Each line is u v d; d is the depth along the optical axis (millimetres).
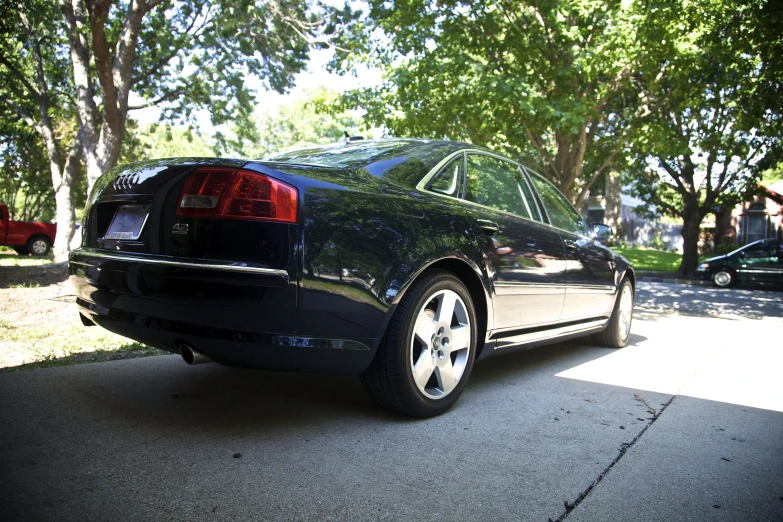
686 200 19141
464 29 10203
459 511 1915
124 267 2484
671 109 13094
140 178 2629
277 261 2287
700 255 33344
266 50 14094
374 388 2744
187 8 14805
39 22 15898
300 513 1850
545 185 4465
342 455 2350
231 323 2273
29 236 18422
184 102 17141
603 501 2043
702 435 2822
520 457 2422
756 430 2941
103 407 2822
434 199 3037
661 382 3951
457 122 10883
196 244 2338
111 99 9391
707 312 9430
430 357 2842
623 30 8742
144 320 2455
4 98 16625
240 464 2213
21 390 3053
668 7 8484
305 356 2389
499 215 3496
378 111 10688
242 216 2303
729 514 1983
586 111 9273
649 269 21797
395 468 2244
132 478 2049
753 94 11359
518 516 1901
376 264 2537
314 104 11406
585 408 3211
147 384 3266
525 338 3670
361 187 2684
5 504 1808
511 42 10062
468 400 3275
